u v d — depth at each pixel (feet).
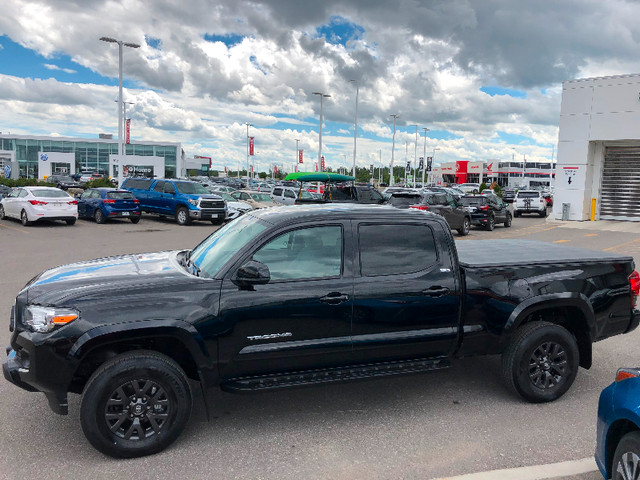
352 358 13.67
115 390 11.70
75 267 14.37
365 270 13.74
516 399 15.46
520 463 11.81
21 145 248.11
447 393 15.89
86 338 11.45
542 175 368.68
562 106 86.22
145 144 271.69
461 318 14.53
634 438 9.02
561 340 15.10
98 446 11.68
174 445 12.55
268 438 12.95
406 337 13.99
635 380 9.44
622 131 79.71
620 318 16.08
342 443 12.71
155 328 11.82
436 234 14.58
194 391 15.87
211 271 13.10
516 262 15.20
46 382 11.55
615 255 16.69
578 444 12.73
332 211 13.99
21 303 12.19
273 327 12.81
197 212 71.36
